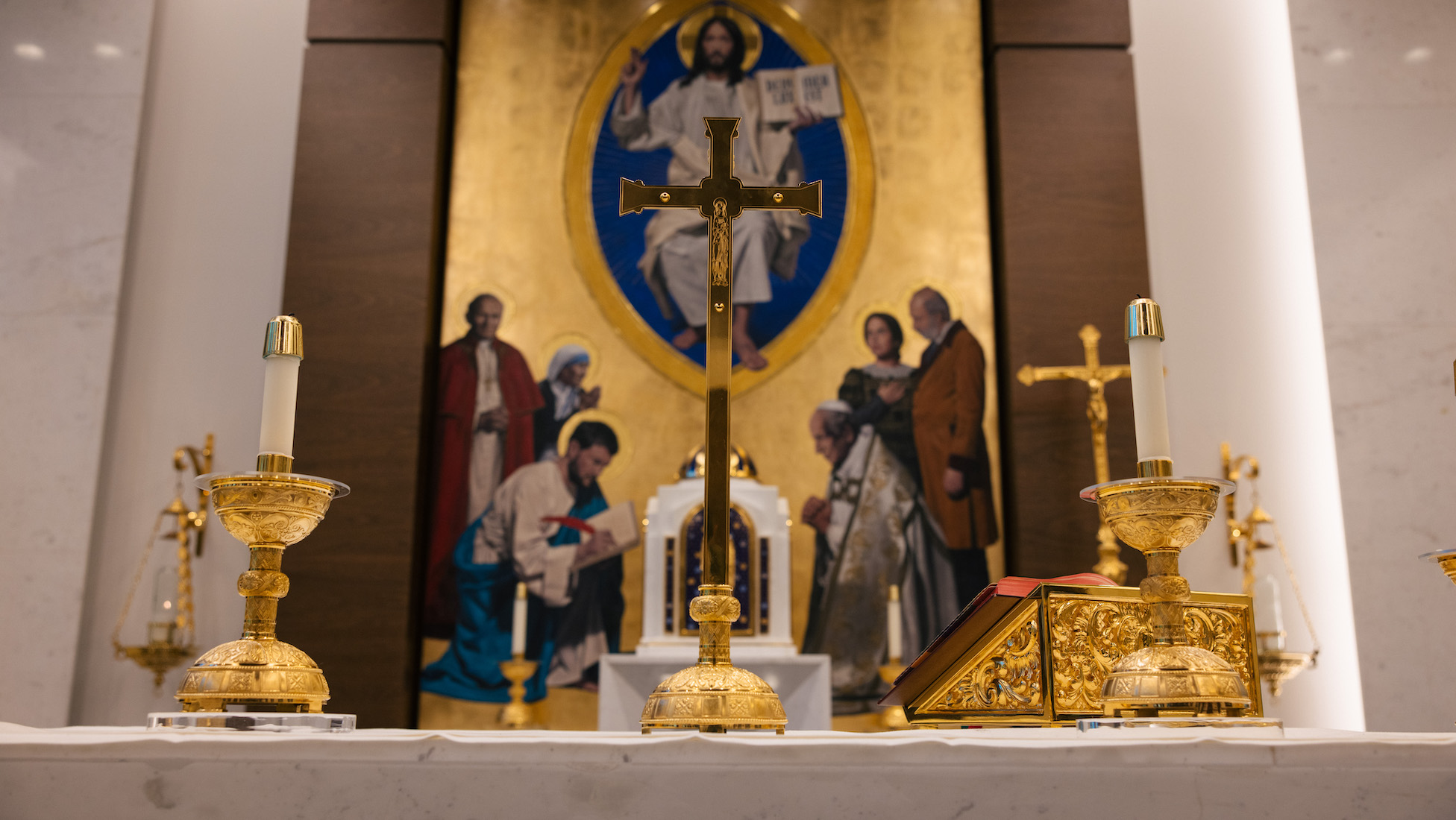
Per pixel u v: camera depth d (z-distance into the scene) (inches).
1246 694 55.6
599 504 192.7
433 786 39.9
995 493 192.4
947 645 68.9
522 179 205.2
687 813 39.7
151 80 204.2
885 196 204.5
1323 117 188.1
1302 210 193.9
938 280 201.5
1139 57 205.9
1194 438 190.1
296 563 183.3
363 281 193.9
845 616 187.5
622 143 206.7
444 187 204.1
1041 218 196.2
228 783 40.0
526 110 207.6
